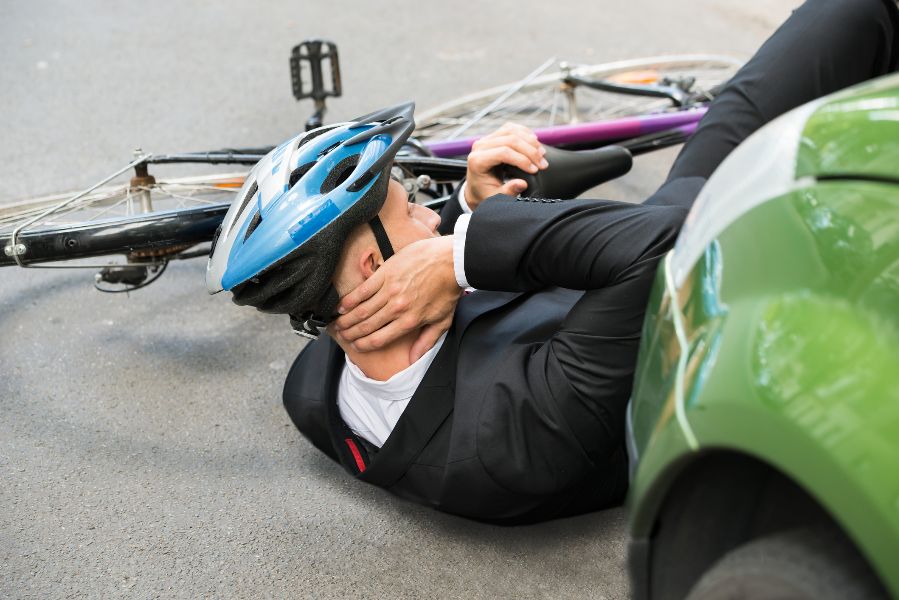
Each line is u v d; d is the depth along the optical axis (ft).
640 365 4.66
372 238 6.03
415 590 6.26
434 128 11.82
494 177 7.34
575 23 17.85
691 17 18.20
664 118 10.27
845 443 3.30
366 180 5.81
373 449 6.78
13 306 9.82
